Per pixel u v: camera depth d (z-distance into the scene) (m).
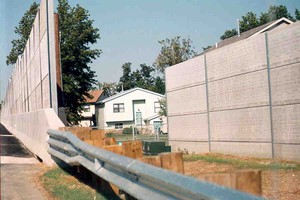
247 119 17.31
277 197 7.36
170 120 24.66
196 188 3.30
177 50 61.56
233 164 14.20
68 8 42.84
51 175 9.39
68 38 41.91
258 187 3.25
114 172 5.59
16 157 13.12
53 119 11.18
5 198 7.33
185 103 22.84
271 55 15.71
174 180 3.69
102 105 67.44
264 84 16.16
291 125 14.67
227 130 18.81
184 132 23.05
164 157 4.84
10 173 9.82
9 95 33.25
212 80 20.02
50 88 12.17
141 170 4.41
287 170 11.23
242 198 2.84
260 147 16.45
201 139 21.20
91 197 7.15
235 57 18.05
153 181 4.31
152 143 20.95
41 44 13.84
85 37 42.94
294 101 14.57
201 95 21.16
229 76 18.56
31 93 17.42
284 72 15.05
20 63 23.03
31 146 14.66
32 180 8.98
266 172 11.00
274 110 15.52
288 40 14.82
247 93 17.30
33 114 15.00
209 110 20.36
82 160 7.33
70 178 9.05
